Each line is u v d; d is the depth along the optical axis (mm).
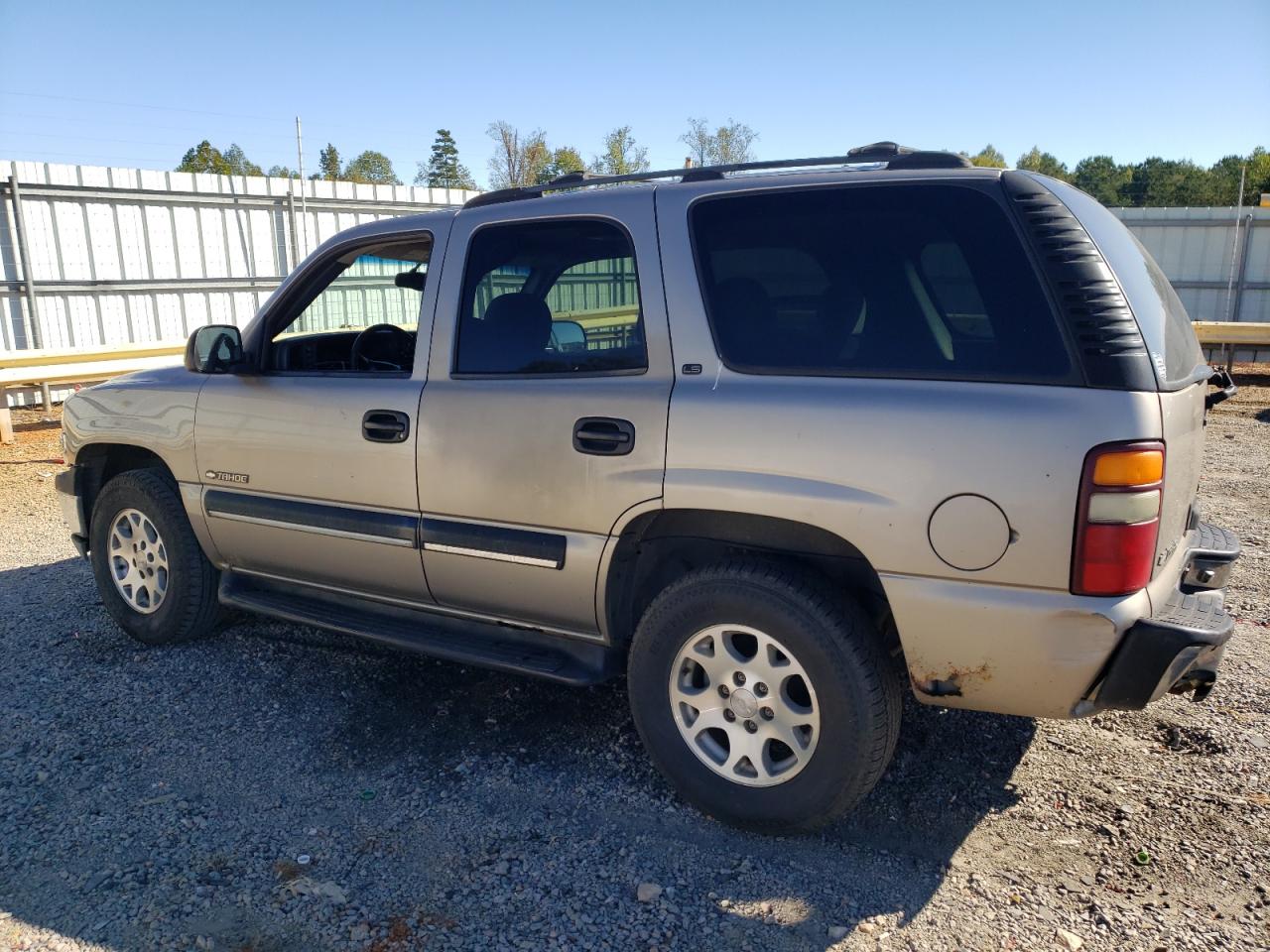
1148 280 2934
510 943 2557
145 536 4543
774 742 3066
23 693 4102
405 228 3770
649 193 3201
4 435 10234
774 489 2807
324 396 3787
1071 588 2506
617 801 3242
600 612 3250
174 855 2951
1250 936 2525
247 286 14352
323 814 3176
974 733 3652
